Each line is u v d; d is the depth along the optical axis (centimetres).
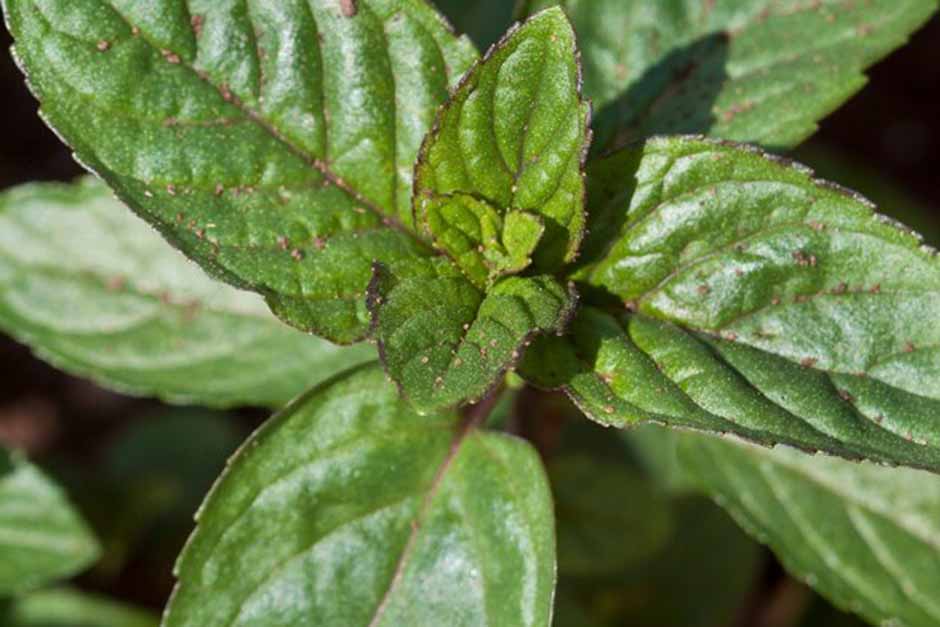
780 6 22
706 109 22
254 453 21
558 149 20
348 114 21
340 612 21
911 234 20
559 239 21
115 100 20
